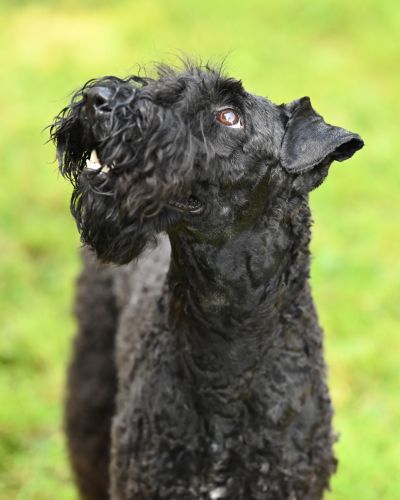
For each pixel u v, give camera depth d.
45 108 17.25
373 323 10.25
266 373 5.57
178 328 5.54
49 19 22.23
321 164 5.49
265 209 5.34
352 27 20.47
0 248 12.17
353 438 8.41
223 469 5.59
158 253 6.84
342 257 11.58
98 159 4.97
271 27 20.78
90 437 7.54
